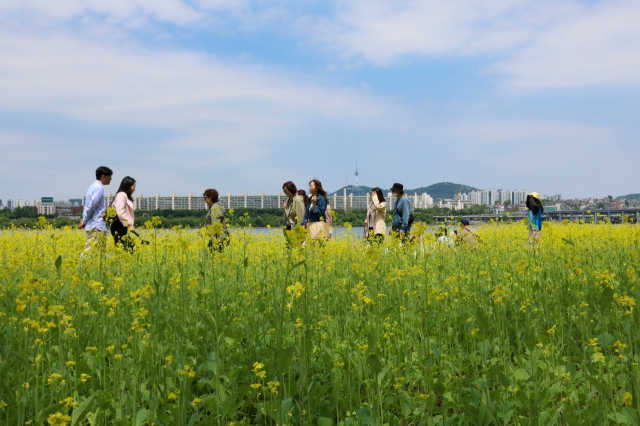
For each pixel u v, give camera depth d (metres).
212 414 3.37
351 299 5.84
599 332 4.51
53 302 5.04
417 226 5.31
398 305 5.55
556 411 3.12
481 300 5.50
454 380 3.89
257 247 9.94
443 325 5.03
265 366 3.75
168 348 4.22
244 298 5.90
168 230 8.76
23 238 11.45
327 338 4.54
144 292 4.49
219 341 4.47
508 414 3.13
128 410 3.30
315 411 3.43
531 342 3.27
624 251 8.88
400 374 3.95
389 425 3.00
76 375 3.54
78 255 8.32
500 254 9.09
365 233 11.85
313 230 11.05
